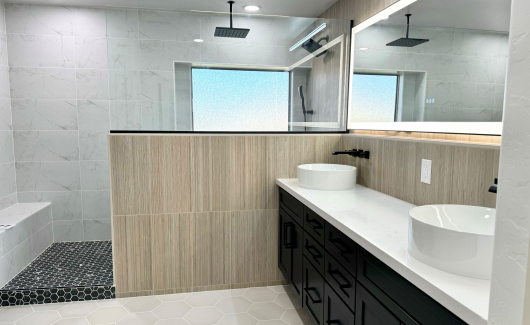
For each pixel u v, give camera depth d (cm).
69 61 365
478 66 161
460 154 161
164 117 261
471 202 155
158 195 263
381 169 230
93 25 366
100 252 349
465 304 86
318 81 286
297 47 279
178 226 269
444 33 183
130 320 235
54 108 367
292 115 283
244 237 280
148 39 254
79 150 375
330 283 179
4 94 348
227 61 268
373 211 181
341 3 317
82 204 381
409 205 195
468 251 101
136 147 256
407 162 201
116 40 251
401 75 221
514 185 62
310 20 279
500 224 66
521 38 60
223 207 274
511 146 63
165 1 343
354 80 283
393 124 231
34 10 355
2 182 343
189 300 263
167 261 271
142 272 268
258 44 272
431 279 100
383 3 240
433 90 192
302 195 221
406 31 215
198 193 269
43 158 370
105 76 372
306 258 219
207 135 265
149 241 266
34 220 331
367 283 139
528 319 59
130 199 260
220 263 279
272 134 277
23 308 253
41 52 360
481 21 160
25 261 309
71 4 356
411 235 120
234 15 265
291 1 335
